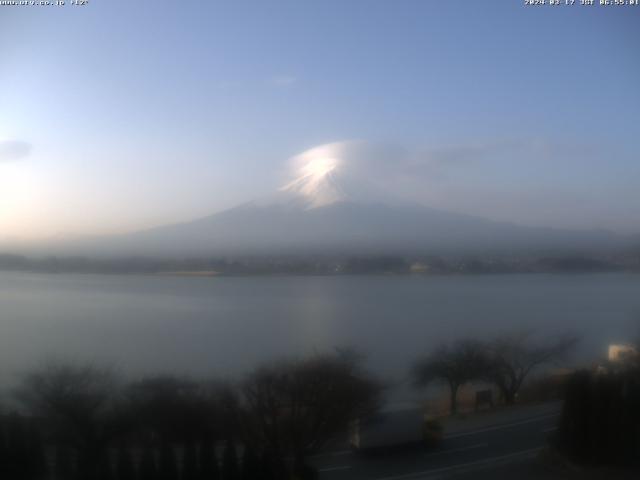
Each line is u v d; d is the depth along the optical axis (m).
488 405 12.79
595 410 8.70
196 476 7.15
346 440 9.44
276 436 8.56
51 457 8.00
